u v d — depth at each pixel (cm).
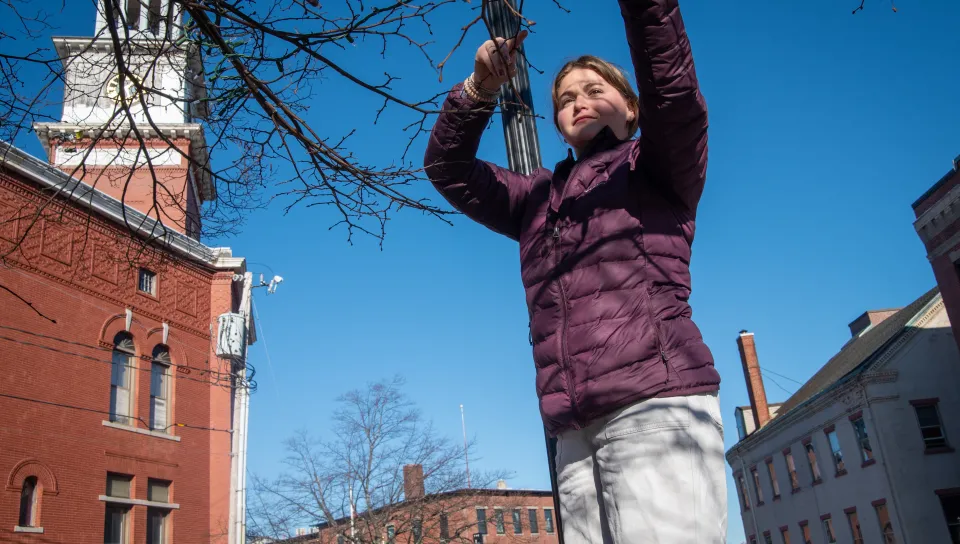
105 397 1644
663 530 149
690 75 157
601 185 181
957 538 2380
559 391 172
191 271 1956
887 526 2503
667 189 177
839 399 2758
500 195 212
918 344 2625
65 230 1599
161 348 1834
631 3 153
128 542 1619
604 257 173
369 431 2416
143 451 1700
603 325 167
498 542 3881
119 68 367
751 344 3928
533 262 187
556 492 279
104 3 346
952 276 2195
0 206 1437
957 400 2552
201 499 1819
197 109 412
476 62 202
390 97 340
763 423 3722
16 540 1389
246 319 2030
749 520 3669
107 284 1695
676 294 172
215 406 1917
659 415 157
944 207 2177
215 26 338
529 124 354
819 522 2961
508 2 294
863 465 2620
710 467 156
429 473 2464
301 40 338
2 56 404
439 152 210
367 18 335
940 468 2459
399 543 2678
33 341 1507
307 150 379
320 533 2592
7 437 1424
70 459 1532
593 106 193
